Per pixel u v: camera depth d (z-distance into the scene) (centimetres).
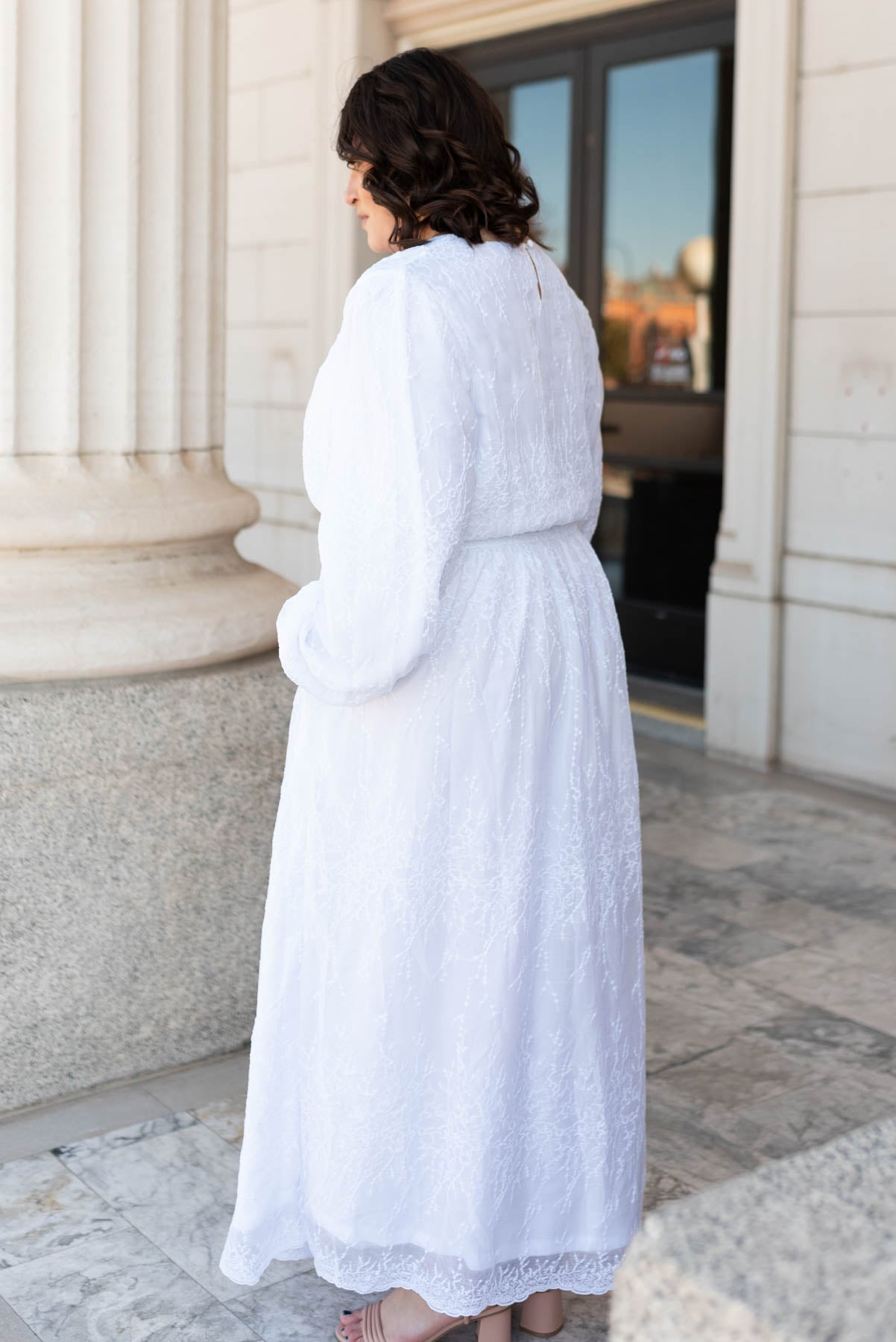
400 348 170
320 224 686
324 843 188
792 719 510
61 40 267
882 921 376
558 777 189
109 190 277
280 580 312
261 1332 213
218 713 282
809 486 495
